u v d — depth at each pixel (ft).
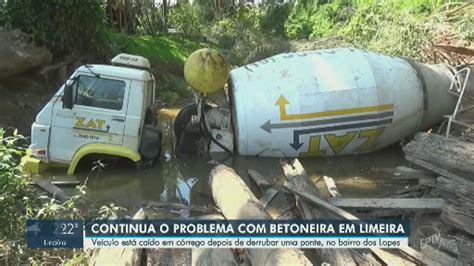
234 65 67.77
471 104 33.78
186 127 32.53
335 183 28.91
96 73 29.27
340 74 32.37
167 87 56.39
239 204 22.07
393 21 54.19
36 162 28.96
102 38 49.55
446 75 35.22
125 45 59.57
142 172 29.91
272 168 31.50
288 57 33.88
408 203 23.73
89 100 29.43
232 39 84.02
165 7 86.63
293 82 32.01
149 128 30.19
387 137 33.50
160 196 28.27
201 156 32.63
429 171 25.76
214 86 31.71
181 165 31.86
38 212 20.75
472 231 20.81
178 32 85.40
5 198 19.75
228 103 33.50
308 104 31.58
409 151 26.66
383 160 33.58
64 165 29.66
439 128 34.27
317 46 64.80
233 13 103.35
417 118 34.01
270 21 96.48
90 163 30.12
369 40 55.83
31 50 40.70
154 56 61.00
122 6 77.56
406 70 33.88
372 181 29.99
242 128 31.73
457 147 24.91
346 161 33.30
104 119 29.32
